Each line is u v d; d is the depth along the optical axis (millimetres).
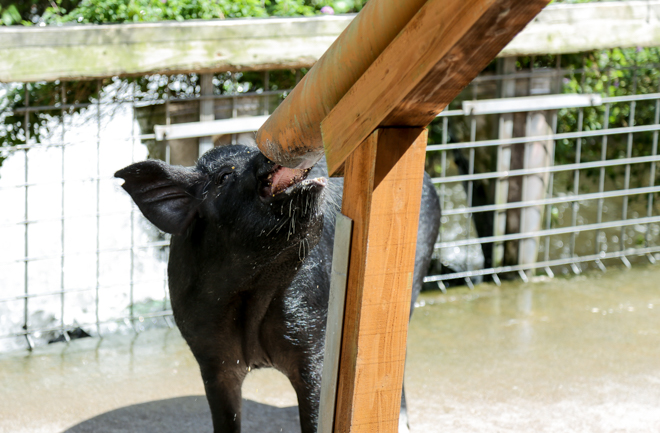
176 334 4805
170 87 5137
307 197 2260
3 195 5543
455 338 4680
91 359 4395
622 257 6016
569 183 6711
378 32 1144
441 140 6316
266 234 2387
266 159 2287
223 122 4793
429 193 3801
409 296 1323
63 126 4582
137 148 5398
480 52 980
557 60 5500
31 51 4129
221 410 2939
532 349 4520
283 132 1445
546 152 5562
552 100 5387
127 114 5266
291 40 4664
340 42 1252
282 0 5293
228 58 4551
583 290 5516
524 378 4125
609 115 6340
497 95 5457
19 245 5676
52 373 4191
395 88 1115
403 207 1275
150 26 4363
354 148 1270
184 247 2732
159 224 2656
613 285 5621
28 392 3941
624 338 4676
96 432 3529
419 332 4777
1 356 4406
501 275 5773
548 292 5480
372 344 1329
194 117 4914
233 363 2852
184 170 2631
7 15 5477
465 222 6789
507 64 5363
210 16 5066
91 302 5148
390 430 1386
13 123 5188
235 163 2525
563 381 4086
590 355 4430
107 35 4285
